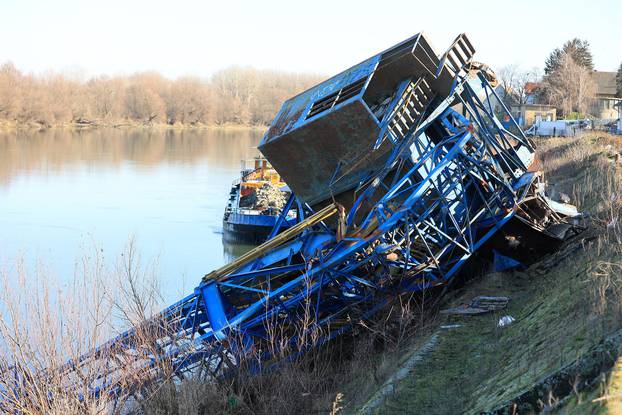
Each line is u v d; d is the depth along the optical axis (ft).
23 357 39.81
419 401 36.01
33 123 455.22
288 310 49.34
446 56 53.57
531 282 51.31
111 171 213.05
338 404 40.86
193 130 519.60
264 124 586.04
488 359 38.22
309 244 53.93
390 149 52.70
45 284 52.60
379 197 54.65
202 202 154.51
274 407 42.65
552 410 26.23
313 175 56.03
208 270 93.35
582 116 283.18
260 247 51.60
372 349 47.47
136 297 49.29
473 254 56.03
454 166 55.16
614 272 38.09
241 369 46.21
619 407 23.39
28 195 158.92
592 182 78.33
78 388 42.01
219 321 49.19
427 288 51.49
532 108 308.19
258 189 125.80
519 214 56.13
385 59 55.01
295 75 650.43
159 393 43.24
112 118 512.22
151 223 127.85
